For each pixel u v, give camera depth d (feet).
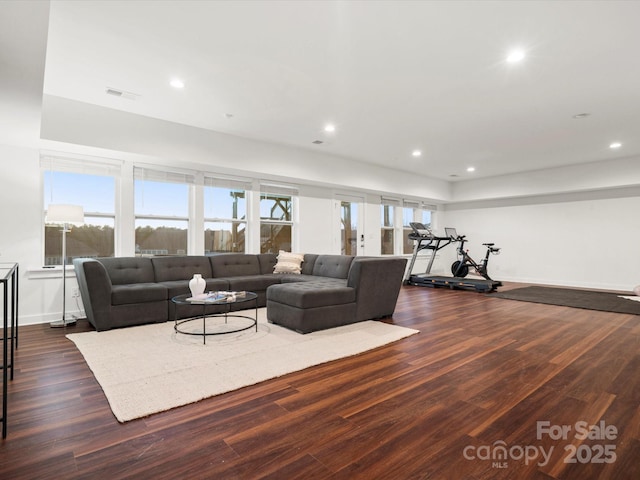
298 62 9.73
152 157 14.33
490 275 27.96
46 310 12.84
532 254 25.71
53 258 13.41
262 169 17.47
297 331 11.24
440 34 8.39
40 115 9.64
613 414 6.00
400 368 8.20
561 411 6.13
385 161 21.94
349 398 6.64
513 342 10.25
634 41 8.66
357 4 7.30
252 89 11.49
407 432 5.47
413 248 28.55
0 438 5.24
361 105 12.87
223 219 17.76
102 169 14.23
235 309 14.55
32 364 8.35
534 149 18.88
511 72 10.32
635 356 8.97
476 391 6.94
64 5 7.29
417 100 12.40
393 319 13.30
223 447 5.07
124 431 5.47
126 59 9.57
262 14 7.63
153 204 15.65
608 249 22.39
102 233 14.40
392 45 8.87
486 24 7.99
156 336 10.69
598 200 22.85
